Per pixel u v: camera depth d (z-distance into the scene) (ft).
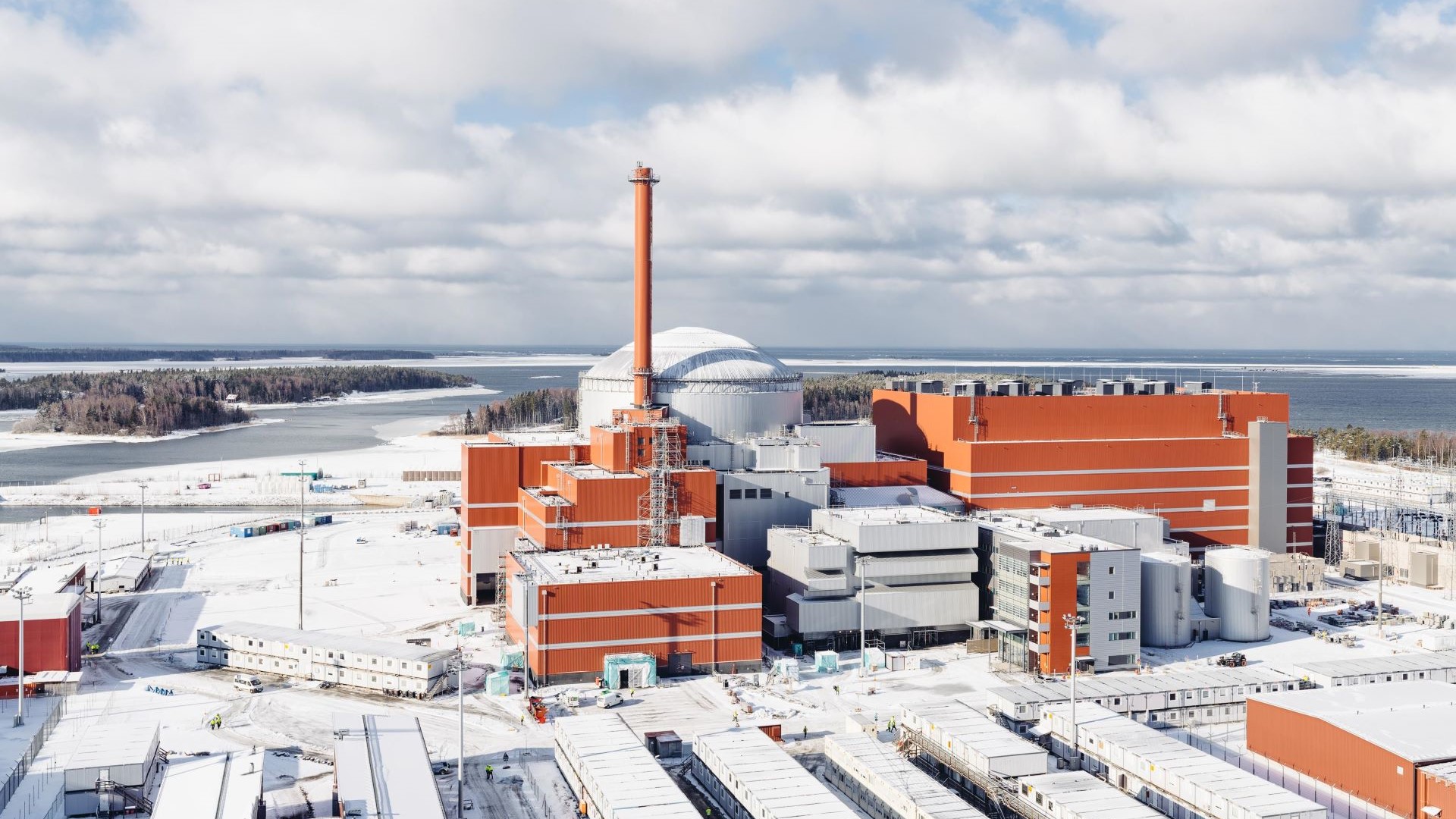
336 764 302.86
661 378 557.74
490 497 538.88
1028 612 432.25
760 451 527.40
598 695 392.68
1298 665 408.05
